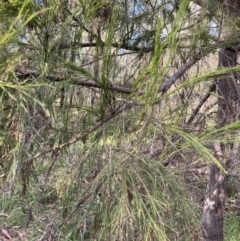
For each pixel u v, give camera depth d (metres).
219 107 1.84
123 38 1.50
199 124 1.67
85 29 1.20
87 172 1.27
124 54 1.51
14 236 2.93
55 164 1.35
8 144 1.09
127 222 1.07
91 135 1.28
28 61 1.03
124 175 1.13
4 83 0.85
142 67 1.50
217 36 1.52
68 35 1.09
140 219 1.11
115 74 1.32
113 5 1.20
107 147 1.21
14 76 0.91
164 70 1.03
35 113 1.06
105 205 1.13
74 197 1.32
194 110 1.83
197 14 1.45
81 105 1.26
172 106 1.42
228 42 1.45
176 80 1.44
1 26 0.92
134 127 1.19
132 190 1.11
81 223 1.28
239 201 2.99
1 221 3.15
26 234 2.55
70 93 1.20
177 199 1.20
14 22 0.78
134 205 1.11
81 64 1.21
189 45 1.44
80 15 1.12
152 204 1.10
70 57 1.14
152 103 1.09
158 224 1.11
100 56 1.24
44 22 1.00
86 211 1.22
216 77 1.27
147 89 1.06
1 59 0.93
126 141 1.20
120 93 1.27
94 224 1.19
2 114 1.04
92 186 1.17
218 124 1.59
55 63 1.08
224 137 1.22
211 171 2.23
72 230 1.28
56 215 1.36
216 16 1.50
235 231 3.14
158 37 0.96
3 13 0.91
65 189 1.29
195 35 1.38
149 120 1.12
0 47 0.82
